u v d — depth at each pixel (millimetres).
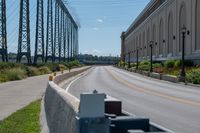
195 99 26031
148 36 135125
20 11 67188
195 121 15281
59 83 40719
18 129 12617
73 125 7441
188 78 47344
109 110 5730
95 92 5418
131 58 190375
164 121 15250
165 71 68938
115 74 84312
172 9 93125
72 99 9703
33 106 19734
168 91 34312
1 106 20375
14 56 87312
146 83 48562
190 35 75625
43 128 13062
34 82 43156
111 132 4988
